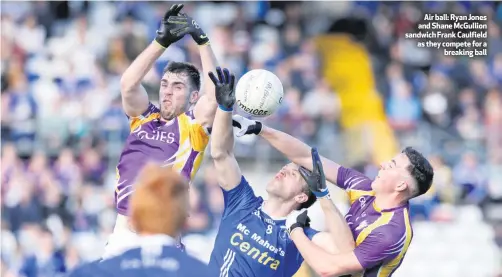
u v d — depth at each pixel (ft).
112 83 143.23
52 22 154.10
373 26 158.92
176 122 65.05
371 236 60.29
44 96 140.97
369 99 147.13
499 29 160.56
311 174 59.57
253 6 158.92
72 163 131.44
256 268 61.67
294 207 63.82
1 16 152.76
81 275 39.86
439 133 142.10
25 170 130.52
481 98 150.10
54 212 127.13
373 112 145.28
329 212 59.72
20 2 155.22
